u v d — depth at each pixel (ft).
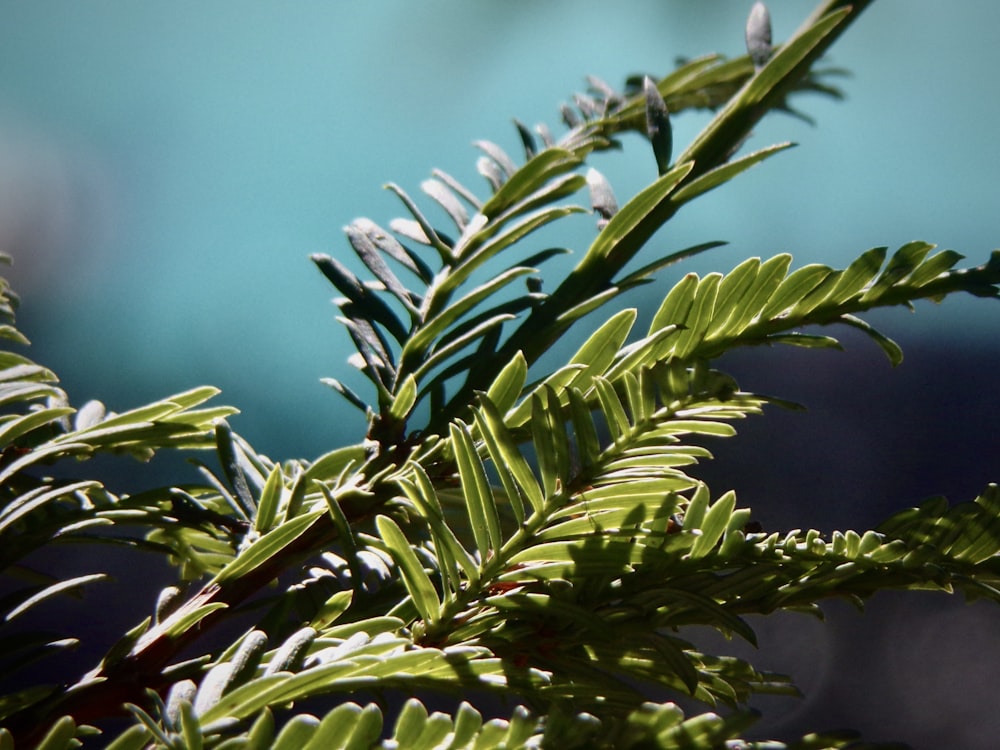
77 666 5.79
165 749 1.65
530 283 1.93
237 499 1.85
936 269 1.81
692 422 1.74
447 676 1.72
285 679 1.65
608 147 2.12
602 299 1.86
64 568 6.27
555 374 1.79
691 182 1.90
